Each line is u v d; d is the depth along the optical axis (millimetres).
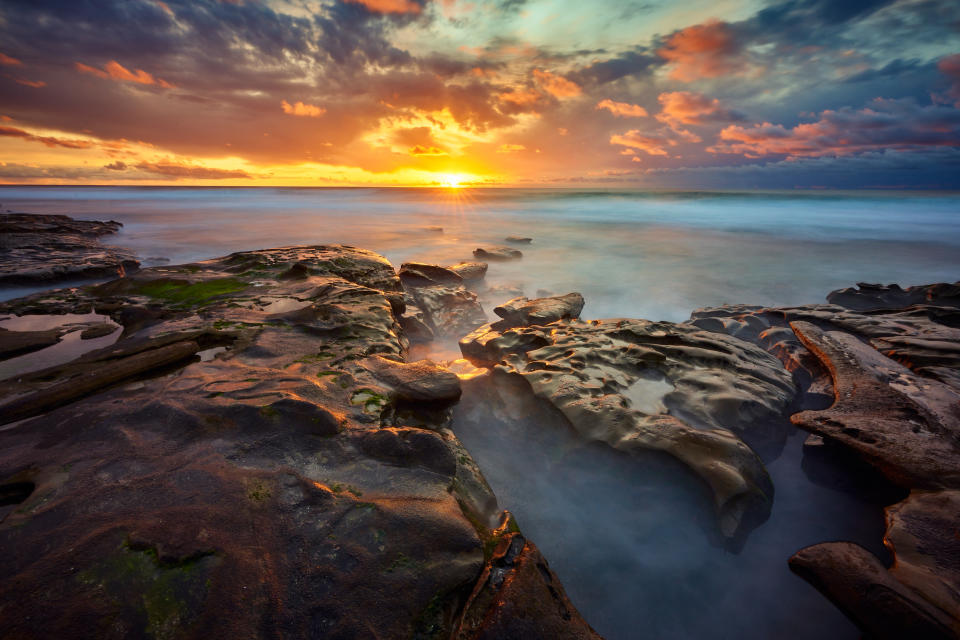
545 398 3729
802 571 2236
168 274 7020
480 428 3965
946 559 2178
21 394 3193
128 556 1763
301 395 3086
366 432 2729
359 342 4348
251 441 2549
